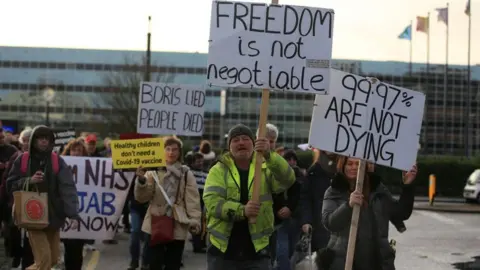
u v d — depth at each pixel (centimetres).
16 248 991
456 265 1225
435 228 1945
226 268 573
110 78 8481
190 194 805
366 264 558
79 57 10281
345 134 577
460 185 3944
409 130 577
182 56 10012
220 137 9512
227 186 574
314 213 762
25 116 10256
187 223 791
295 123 9750
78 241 942
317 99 585
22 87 10350
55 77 10275
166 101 1172
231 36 592
